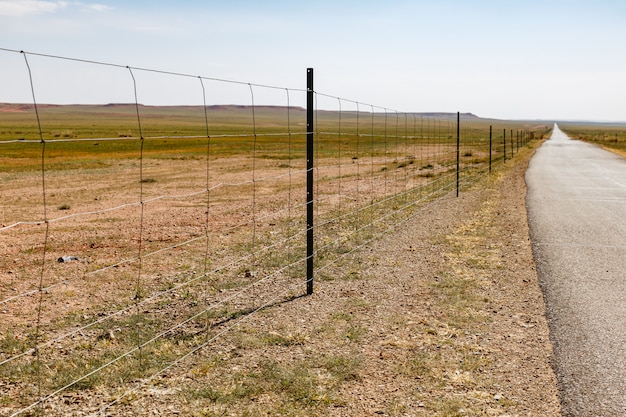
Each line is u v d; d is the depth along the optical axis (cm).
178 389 446
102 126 10300
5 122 10175
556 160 3834
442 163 3206
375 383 464
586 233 1144
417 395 444
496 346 547
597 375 484
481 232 1140
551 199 1706
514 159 3812
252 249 966
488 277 804
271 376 471
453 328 595
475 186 2042
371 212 1398
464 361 509
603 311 656
